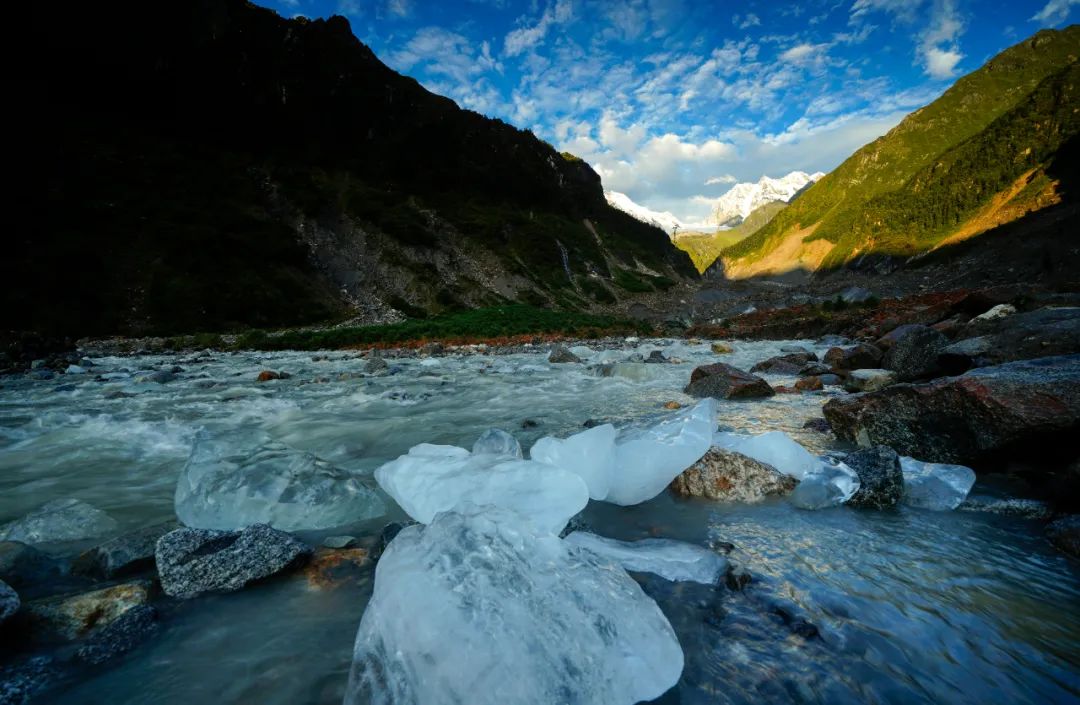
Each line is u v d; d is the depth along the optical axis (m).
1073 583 2.01
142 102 56.69
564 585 1.62
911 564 2.17
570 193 104.44
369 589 2.07
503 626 1.41
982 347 5.39
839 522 2.64
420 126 81.00
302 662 1.63
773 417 5.25
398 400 7.28
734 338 22.69
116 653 1.66
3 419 6.01
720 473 3.10
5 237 32.59
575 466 3.04
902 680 1.48
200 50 63.31
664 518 2.77
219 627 1.81
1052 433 3.04
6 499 3.38
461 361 13.45
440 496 2.50
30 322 29.11
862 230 141.50
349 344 22.81
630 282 78.69
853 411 4.12
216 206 48.31
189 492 2.83
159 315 34.00
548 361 12.76
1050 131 101.75
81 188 40.28
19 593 2.07
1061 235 54.03
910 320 15.09
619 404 6.65
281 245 47.56
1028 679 1.49
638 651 1.49
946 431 3.50
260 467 3.01
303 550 2.26
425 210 69.81
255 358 17.22
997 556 2.23
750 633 1.70
